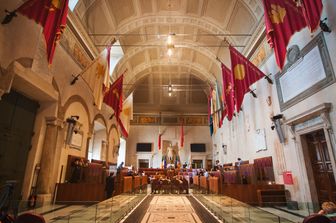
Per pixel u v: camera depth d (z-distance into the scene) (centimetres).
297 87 723
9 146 636
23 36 586
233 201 449
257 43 1010
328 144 574
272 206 689
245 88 843
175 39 1557
